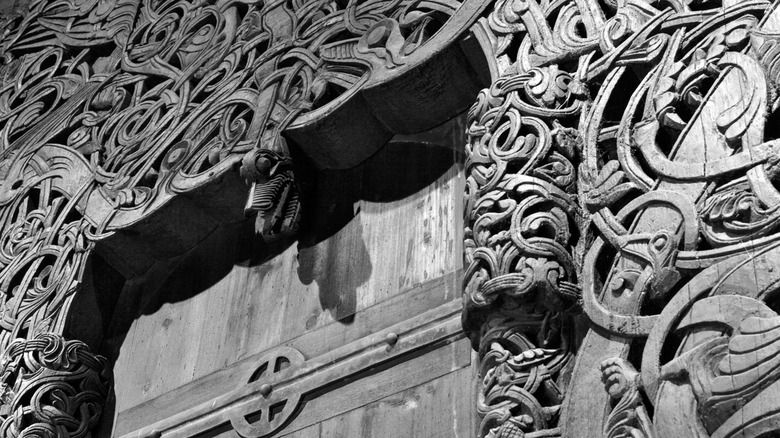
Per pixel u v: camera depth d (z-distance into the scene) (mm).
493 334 2521
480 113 2836
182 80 3775
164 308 3664
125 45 4137
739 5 2598
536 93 2764
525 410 2408
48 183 3900
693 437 2127
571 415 2352
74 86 4195
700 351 2182
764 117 2393
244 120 3441
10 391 3473
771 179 2316
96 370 3588
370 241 3287
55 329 3574
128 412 3508
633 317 2342
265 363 3266
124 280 3777
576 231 2574
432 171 3273
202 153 3502
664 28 2695
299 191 3330
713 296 2234
